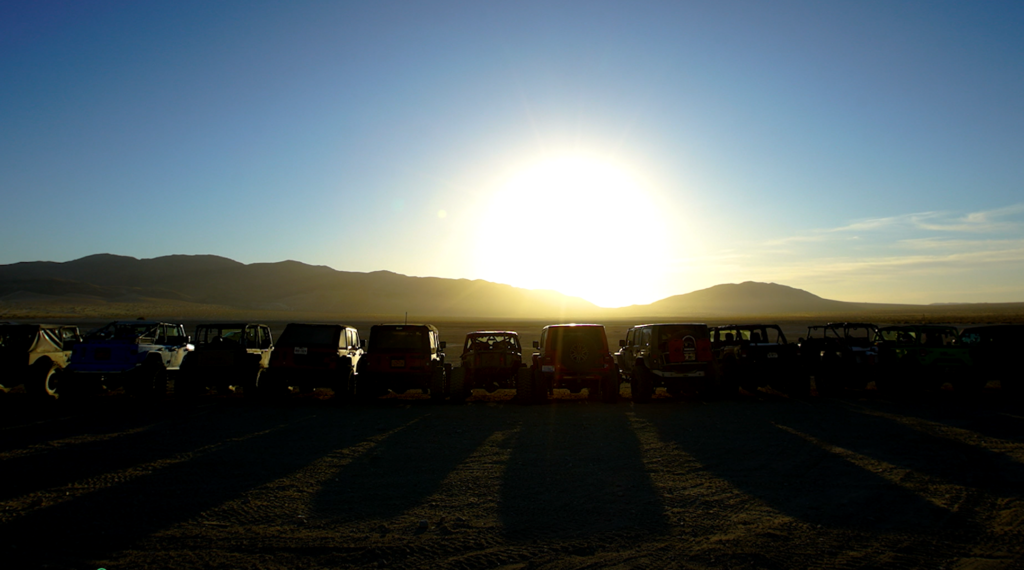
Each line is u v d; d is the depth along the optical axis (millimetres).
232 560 5258
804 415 13508
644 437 10859
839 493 7320
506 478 8023
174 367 17047
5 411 14023
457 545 5625
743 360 16547
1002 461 8930
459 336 50906
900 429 11625
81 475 8070
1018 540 5695
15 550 5426
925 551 5430
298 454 9414
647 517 6434
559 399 17062
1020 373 16188
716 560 5258
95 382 15117
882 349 17438
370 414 13758
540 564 5199
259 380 15953
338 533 5941
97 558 5270
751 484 7719
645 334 16969
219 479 7930
